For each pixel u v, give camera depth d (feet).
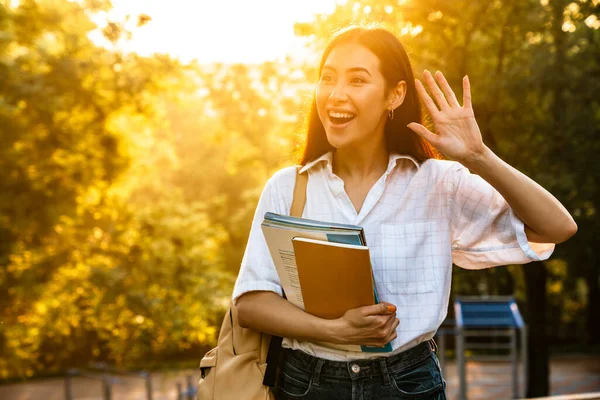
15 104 46.19
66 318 63.05
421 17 33.24
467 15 33.68
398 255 5.98
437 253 6.02
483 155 5.50
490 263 6.05
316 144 6.39
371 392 5.90
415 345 5.98
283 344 6.25
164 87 55.21
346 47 5.97
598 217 37.86
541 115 41.19
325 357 6.00
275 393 6.29
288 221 5.58
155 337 71.15
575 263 46.96
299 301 5.87
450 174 6.09
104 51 51.55
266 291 6.04
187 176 114.52
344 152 6.27
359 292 5.55
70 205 51.75
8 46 46.93
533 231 5.83
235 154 77.87
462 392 43.88
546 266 51.39
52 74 49.26
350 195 6.23
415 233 6.04
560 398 14.52
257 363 6.38
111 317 61.21
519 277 68.64
